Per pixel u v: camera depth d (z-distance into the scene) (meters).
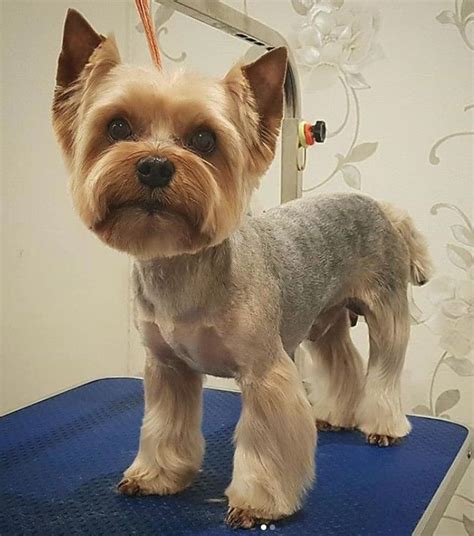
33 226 2.05
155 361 1.11
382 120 1.77
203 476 1.16
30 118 1.99
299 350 1.53
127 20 1.94
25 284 2.08
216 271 0.98
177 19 1.90
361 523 1.01
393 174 1.77
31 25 1.96
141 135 0.91
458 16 1.69
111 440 1.32
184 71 0.96
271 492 1.00
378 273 1.31
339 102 1.79
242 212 0.96
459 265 1.75
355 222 1.28
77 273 2.06
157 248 0.91
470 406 1.79
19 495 1.09
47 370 2.11
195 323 1.00
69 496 1.09
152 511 1.04
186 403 1.12
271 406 1.01
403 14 1.72
